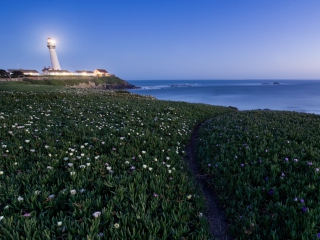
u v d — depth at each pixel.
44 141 6.98
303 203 4.05
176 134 9.88
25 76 109.38
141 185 4.55
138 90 141.75
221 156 6.98
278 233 3.51
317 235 3.20
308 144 7.91
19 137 7.23
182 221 3.64
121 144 7.34
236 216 4.07
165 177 5.24
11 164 5.16
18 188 4.09
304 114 17.75
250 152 7.17
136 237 3.15
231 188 5.00
